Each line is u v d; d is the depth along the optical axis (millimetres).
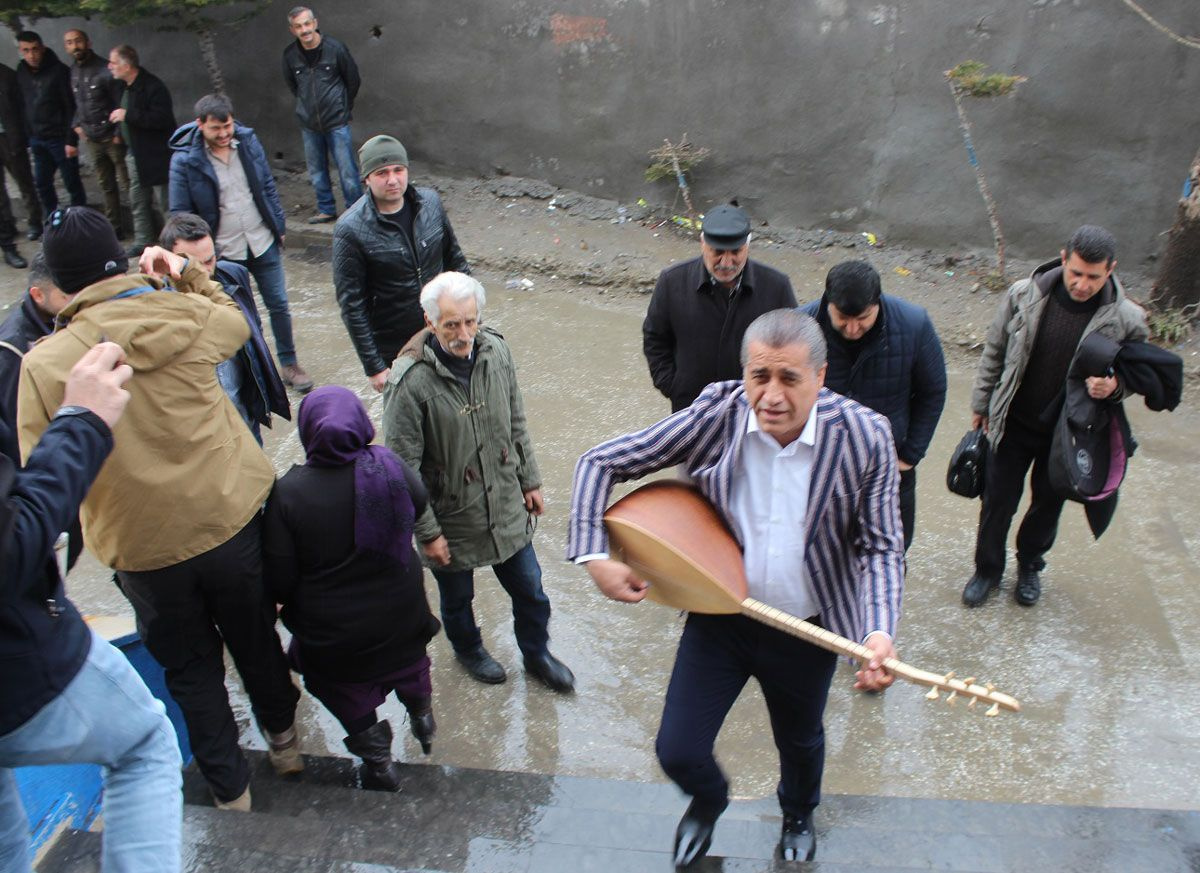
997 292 7965
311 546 3402
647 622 5043
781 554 2850
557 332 7906
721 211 4289
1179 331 7105
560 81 9242
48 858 3037
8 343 3594
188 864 3119
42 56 9477
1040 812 3680
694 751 2984
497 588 5316
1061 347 4473
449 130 9820
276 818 3367
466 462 4082
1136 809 3662
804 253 8633
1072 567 5324
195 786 3811
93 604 5203
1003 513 4859
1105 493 4480
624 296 8430
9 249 9367
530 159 9656
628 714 4492
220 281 4527
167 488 3113
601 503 2865
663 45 8742
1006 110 7836
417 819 3617
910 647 4797
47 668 2268
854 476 2732
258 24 10102
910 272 8289
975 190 8141
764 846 3490
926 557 5441
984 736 4285
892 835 3447
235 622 3424
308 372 7430
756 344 2586
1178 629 4859
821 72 8320
